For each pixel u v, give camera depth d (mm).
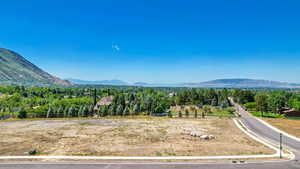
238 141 25328
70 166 15914
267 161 17328
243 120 48062
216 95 101438
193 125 38719
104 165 16156
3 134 29234
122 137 27000
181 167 15758
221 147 21984
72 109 57469
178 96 101688
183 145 22781
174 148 21438
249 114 66625
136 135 28359
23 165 16141
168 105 78625
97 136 27672
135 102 75250
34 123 42000
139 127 35750
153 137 27031
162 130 32531
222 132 31688
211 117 54188
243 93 107625
